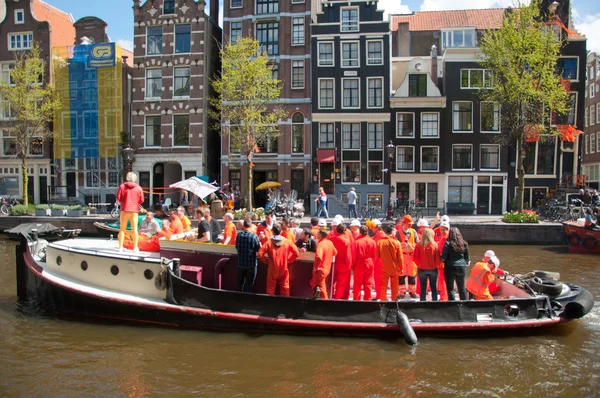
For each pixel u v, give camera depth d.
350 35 29.67
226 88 25.59
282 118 30.30
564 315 8.73
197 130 30.98
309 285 8.95
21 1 32.69
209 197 28.20
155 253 9.99
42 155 32.56
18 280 10.71
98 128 31.84
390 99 29.50
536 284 9.44
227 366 7.39
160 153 31.31
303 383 6.87
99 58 31.58
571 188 28.36
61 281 9.60
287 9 30.55
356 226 9.66
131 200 9.88
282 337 8.48
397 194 29.88
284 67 30.50
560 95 22.55
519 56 22.28
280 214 23.30
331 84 29.97
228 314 8.55
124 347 8.10
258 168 30.75
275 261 8.45
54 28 34.50
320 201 23.34
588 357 7.85
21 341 8.35
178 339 8.41
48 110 29.06
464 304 8.51
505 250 19.20
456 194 29.56
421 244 8.71
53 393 6.56
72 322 9.23
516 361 7.68
